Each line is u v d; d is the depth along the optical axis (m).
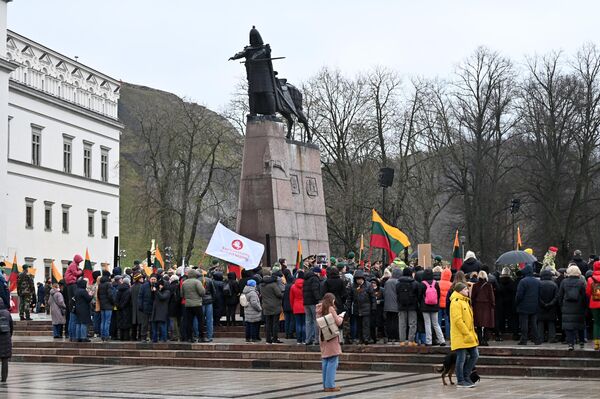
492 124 74.44
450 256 85.06
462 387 22.00
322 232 41.41
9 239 83.56
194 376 26.12
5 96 80.06
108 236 103.50
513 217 72.94
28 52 87.69
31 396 21.34
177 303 32.06
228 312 34.62
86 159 99.25
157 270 33.31
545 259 33.69
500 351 26.52
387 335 29.80
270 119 39.12
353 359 27.64
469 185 77.12
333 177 71.75
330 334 21.59
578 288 26.03
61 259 92.88
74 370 28.45
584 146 72.56
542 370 24.95
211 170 76.81
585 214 74.69
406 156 73.50
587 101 72.56
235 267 38.22
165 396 21.22
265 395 21.17
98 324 34.97
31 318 50.25
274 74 39.78
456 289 22.11
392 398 20.09
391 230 36.75
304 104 72.81
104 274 33.38
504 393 20.80
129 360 30.34
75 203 96.00
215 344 30.14
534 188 74.25
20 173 85.56
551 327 28.95
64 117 93.94
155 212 77.38
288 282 31.34
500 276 30.98
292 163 40.09
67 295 34.62
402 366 26.66
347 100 73.31
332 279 28.12
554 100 73.50
